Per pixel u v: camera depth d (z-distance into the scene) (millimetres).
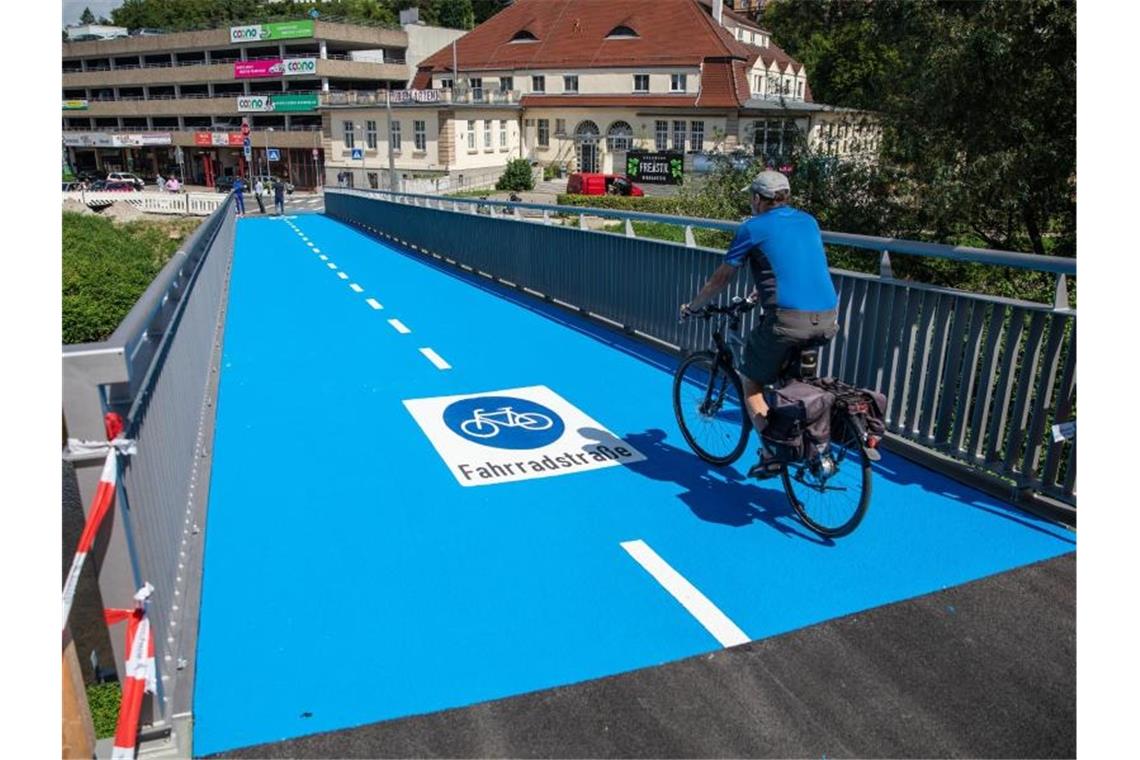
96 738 3031
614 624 3711
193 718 3105
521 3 68812
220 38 85250
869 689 3277
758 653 3504
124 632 2893
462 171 60688
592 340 9273
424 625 3701
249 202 58781
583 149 62219
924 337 5410
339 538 4543
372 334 9773
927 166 14336
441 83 67250
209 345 7910
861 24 16453
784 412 4352
